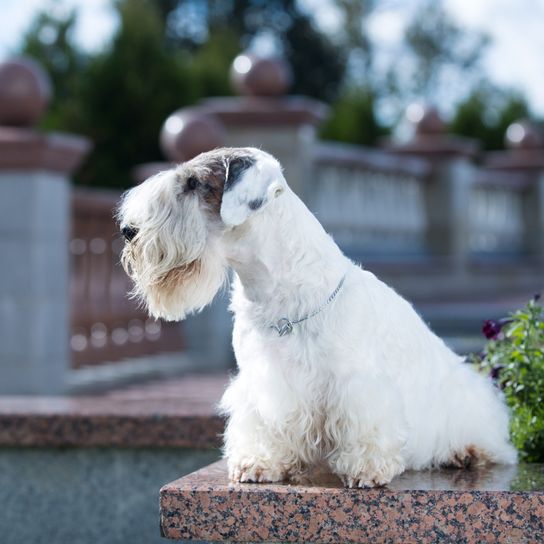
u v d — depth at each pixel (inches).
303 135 380.5
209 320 380.5
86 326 331.0
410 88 1605.6
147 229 130.2
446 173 567.2
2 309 287.3
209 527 130.1
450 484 131.5
